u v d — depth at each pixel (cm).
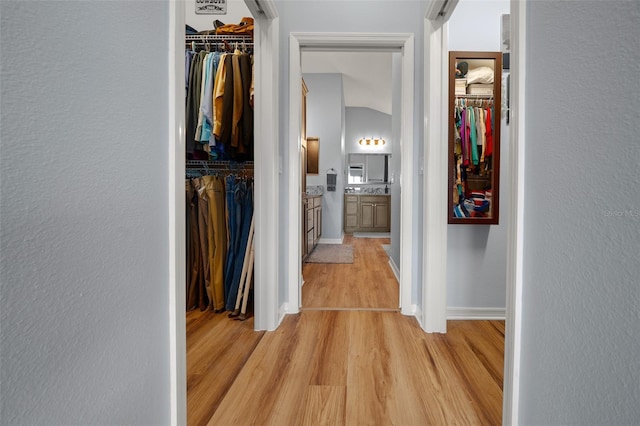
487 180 218
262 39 195
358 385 140
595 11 59
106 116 59
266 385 140
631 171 52
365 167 840
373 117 838
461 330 201
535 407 77
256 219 199
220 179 238
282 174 224
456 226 221
